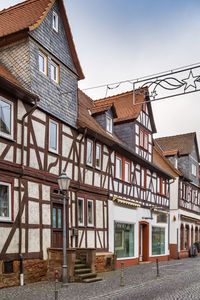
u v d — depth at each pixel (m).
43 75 14.50
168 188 29.31
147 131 25.44
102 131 19.75
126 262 20.70
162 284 13.66
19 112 12.98
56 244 14.70
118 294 11.32
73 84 16.88
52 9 15.49
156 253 25.80
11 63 14.10
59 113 15.45
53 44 15.40
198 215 37.44
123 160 21.28
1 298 10.05
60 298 10.38
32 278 12.87
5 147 12.16
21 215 12.60
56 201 14.69
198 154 38.03
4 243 11.79
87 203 17.20
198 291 12.12
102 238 18.38
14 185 12.47
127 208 21.48
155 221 25.81
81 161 16.88
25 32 13.61
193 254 32.53
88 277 13.98
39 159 13.84
